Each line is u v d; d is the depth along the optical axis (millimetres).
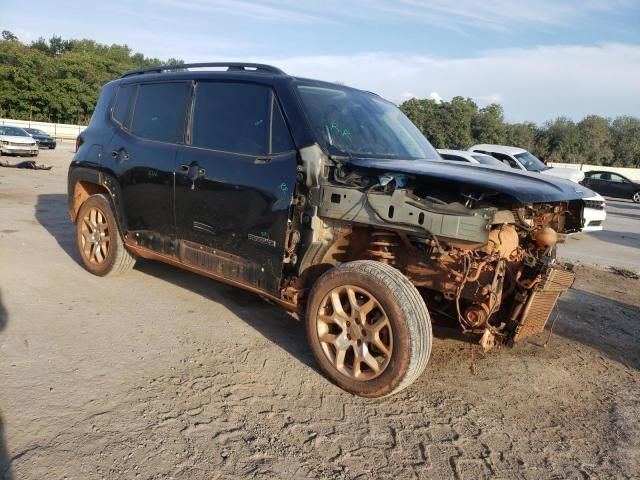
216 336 4246
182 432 2893
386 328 3270
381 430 3072
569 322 5270
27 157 23438
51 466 2531
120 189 5000
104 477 2488
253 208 3826
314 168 3566
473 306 3354
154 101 4906
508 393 3668
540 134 67250
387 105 4965
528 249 3607
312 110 3842
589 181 27516
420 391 3598
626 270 7922
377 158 3859
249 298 5230
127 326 4324
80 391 3238
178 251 4504
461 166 4020
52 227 7984
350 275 3359
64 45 97938
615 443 3131
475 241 3070
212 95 4359
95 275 5574
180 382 3449
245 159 3941
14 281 5215
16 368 3465
